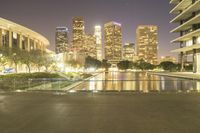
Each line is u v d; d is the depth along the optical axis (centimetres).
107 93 2384
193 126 1056
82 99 1964
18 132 976
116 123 1117
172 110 1444
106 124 1099
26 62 7188
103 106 1605
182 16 8719
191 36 8250
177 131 976
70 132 970
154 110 1448
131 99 1950
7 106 1620
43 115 1311
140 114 1326
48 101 1856
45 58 8250
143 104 1683
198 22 7762
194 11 7925
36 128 1035
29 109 1500
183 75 6375
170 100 1880
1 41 8700
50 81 3195
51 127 1050
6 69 8044
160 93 2362
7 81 2900
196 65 8206
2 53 6312
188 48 8350
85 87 3753
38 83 3033
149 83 4666
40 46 13788
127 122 1136
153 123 1115
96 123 1120
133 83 4700
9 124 1110
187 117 1244
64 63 11431
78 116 1279
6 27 9106
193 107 1552
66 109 1494
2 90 2652
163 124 1095
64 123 1123
